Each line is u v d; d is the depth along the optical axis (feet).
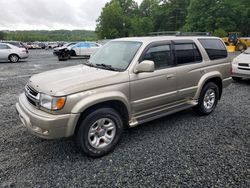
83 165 10.53
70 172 9.98
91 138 10.93
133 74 11.90
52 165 10.51
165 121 15.89
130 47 13.14
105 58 13.75
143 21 249.34
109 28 235.81
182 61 14.57
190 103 15.37
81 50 68.13
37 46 164.35
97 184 9.22
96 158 11.14
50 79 11.12
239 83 29.27
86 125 10.48
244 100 21.12
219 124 15.37
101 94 10.64
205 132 14.08
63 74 11.81
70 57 66.49
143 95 12.44
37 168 10.26
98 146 11.08
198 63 15.48
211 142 12.75
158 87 13.07
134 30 243.40
